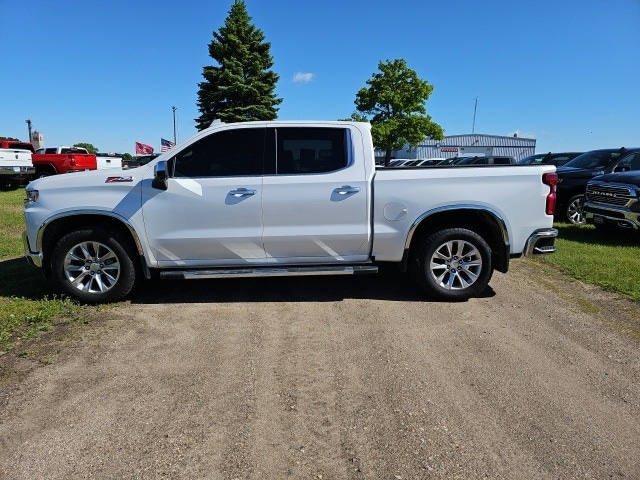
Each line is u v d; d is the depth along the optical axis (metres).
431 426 2.89
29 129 50.31
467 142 54.53
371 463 2.57
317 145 5.04
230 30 34.53
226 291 5.58
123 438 2.77
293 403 3.15
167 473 2.48
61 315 4.69
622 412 3.04
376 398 3.22
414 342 4.12
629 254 7.41
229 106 34.72
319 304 5.13
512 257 5.18
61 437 2.78
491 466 2.54
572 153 15.38
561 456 2.62
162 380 3.45
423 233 5.17
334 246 5.04
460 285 5.17
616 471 2.50
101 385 3.37
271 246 5.00
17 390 3.29
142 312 4.86
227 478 2.45
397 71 37.34
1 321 4.41
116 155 32.91
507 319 4.68
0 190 18.41
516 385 3.38
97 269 5.01
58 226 5.07
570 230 9.83
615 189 8.48
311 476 2.47
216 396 3.24
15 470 2.50
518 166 5.10
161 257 5.00
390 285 5.81
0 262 6.80
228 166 4.97
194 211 4.90
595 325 4.50
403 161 32.34
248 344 4.09
